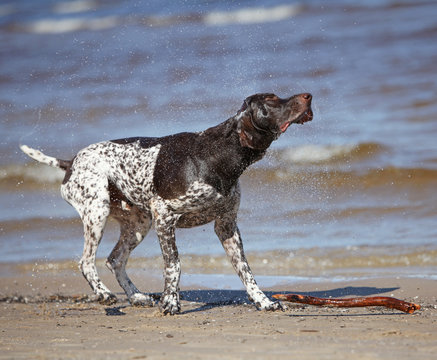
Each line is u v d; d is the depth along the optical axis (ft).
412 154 56.39
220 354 19.47
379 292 30.63
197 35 110.52
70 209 51.88
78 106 76.43
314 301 25.53
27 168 61.57
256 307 28.04
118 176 29.40
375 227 42.80
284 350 19.72
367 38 96.94
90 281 29.48
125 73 89.25
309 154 57.16
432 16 105.50
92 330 24.52
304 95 25.22
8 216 49.88
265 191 51.52
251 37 103.35
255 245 40.70
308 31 104.58
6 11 154.40
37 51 112.88
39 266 39.06
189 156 27.27
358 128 63.52
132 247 31.32
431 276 33.35
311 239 41.24
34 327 25.50
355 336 21.52
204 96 74.54
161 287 34.50
